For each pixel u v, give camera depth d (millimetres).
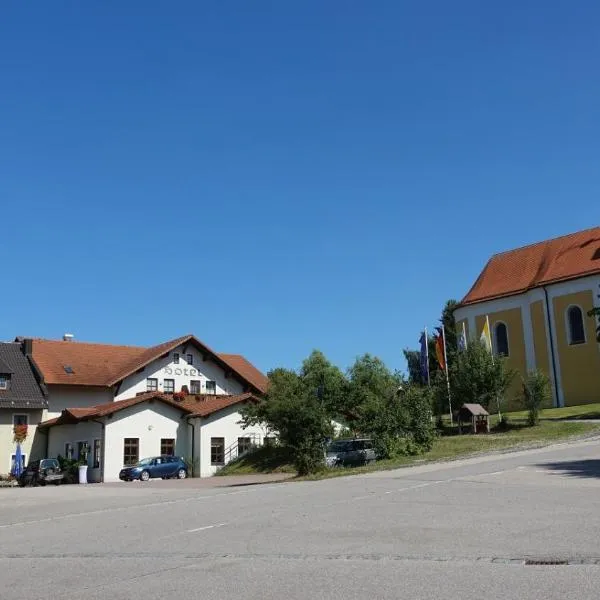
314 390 31125
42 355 56094
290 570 9367
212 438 49188
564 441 30328
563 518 12016
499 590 7801
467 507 13930
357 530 12148
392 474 23438
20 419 52344
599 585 7805
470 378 41562
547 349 51562
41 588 9250
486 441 33406
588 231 54531
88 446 49156
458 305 57750
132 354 60500
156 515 16656
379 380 46969
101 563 10766
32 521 17719
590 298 49656
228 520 14586
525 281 54875
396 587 8164
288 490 20906
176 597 8305
